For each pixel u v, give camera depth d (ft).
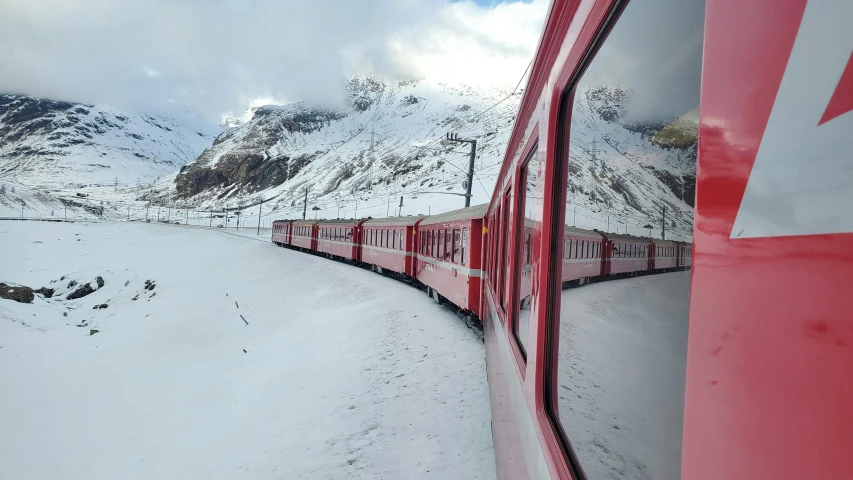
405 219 68.69
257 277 123.54
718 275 2.59
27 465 42.65
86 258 243.40
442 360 35.35
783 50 2.14
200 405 47.60
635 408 3.92
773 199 2.17
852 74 1.74
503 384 14.62
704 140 2.80
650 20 3.90
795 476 1.97
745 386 2.32
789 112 2.08
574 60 6.31
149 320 110.11
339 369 39.14
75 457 43.27
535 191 9.05
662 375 3.43
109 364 74.59
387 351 39.60
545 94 8.34
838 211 1.79
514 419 10.95
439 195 419.95
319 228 127.13
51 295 170.09
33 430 49.73
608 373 4.64
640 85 4.14
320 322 64.13
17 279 196.13
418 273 60.90
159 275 163.63
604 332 4.71
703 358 2.70
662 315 3.47
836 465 1.77
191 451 35.99
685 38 3.26
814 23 1.94
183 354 74.49
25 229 305.12
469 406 27.58
